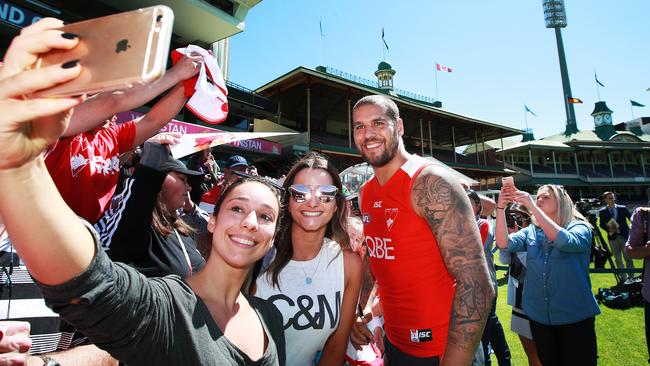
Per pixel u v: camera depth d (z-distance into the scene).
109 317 0.82
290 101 23.33
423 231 1.97
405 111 25.69
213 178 4.91
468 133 34.34
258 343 1.35
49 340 1.50
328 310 2.07
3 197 0.65
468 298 1.68
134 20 0.53
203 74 2.00
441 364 1.71
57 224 0.71
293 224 2.20
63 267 0.73
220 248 1.30
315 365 2.25
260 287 2.12
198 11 11.78
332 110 25.47
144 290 0.94
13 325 1.05
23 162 0.63
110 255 1.81
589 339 2.80
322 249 2.24
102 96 1.72
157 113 2.34
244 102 14.42
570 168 48.44
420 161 2.04
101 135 2.06
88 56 0.53
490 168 34.41
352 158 22.19
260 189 1.41
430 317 1.98
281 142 18.55
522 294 3.46
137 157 2.59
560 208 3.26
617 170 50.12
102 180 2.02
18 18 7.75
